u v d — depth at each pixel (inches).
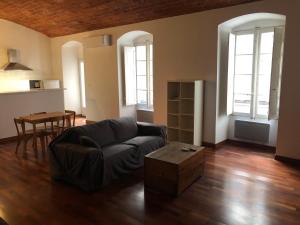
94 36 263.1
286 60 154.5
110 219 104.4
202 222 101.3
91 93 288.4
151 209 111.4
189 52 199.3
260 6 161.3
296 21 148.4
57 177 140.0
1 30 286.0
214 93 191.0
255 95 194.2
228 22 180.9
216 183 135.0
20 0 223.6
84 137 134.3
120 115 263.1
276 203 114.4
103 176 128.3
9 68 279.7
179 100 199.2
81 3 211.6
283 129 161.9
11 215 108.3
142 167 157.2
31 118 182.1
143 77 260.4
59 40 315.9
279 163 162.1
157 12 202.2
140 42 255.4
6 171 156.1
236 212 107.8
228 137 212.8
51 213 109.5
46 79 332.2
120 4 200.4
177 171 119.3
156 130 172.6
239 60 198.7
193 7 184.2
